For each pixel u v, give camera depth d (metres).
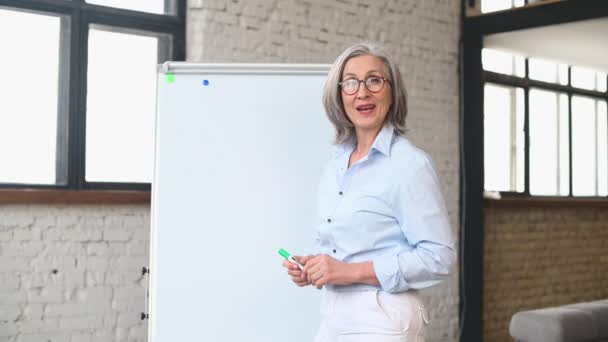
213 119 3.06
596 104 7.22
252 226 3.04
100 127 3.98
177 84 3.06
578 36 5.43
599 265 7.01
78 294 3.78
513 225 6.12
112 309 3.89
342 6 4.76
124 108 4.06
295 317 3.02
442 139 5.39
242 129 3.07
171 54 4.15
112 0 3.99
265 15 4.36
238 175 3.05
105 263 3.87
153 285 2.97
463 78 5.50
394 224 1.81
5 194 3.52
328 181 1.95
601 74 7.26
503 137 6.34
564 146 6.88
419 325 1.80
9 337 3.59
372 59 1.87
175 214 3.00
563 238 6.61
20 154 3.74
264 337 3.02
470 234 5.49
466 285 5.48
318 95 3.11
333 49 4.70
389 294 1.79
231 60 4.22
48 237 3.69
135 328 3.96
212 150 3.05
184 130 3.04
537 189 6.62
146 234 4.00
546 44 5.78
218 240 3.02
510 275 6.08
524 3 5.70
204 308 2.99
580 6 4.74
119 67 4.04
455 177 5.48
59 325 3.72
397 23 5.09
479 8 5.56
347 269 1.79
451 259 1.77
